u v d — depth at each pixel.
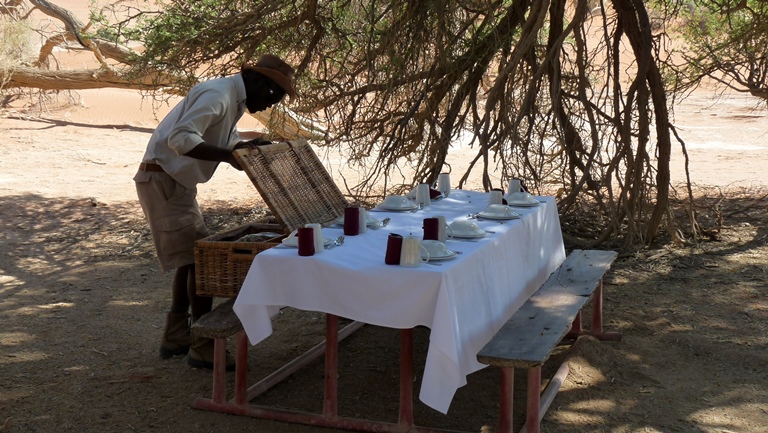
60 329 5.93
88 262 7.84
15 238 8.73
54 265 7.73
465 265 3.89
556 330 4.09
